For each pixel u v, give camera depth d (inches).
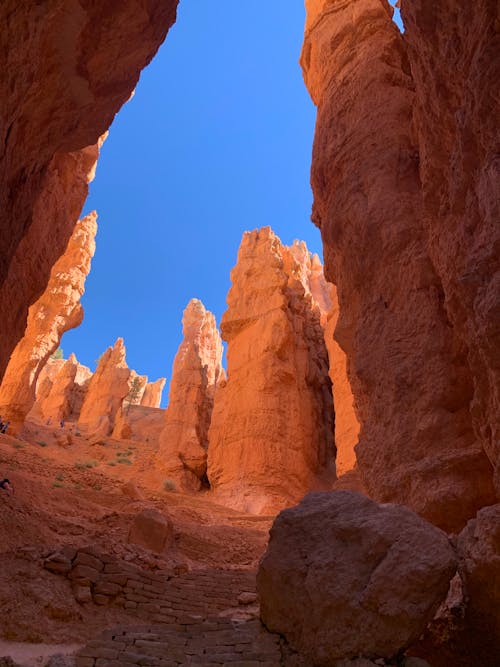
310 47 745.0
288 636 271.0
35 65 371.9
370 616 240.8
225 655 277.7
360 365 480.7
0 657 269.4
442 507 363.6
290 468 1064.2
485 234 272.2
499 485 295.7
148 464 1339.8
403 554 245.8
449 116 351.6
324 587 253.6
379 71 584.1
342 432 994.1
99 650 292.4
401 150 523.2
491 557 231.3
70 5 386.9
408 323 448.5
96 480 823.1
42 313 1288.1
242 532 625.3
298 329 1255.5
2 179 418.6
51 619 330.3
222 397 1230.9
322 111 654.5
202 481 1344.7
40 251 711.1
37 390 2231.8
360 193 538.9
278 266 1317.7
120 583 381.7
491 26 271.9
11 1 319.3
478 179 304.0
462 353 406.9
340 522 267.7
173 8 481.4
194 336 1676.9
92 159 823.7
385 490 411.2
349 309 564.4
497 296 257.1
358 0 662.5
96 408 1884.8
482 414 323.6
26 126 443.8
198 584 420.8
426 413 406.6
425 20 329.1
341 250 565.9
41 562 374.0
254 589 424.8
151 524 514.3
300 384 1179.9
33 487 595.2
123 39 450.9
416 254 458.6
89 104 492.4
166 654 293.9
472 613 246.4
